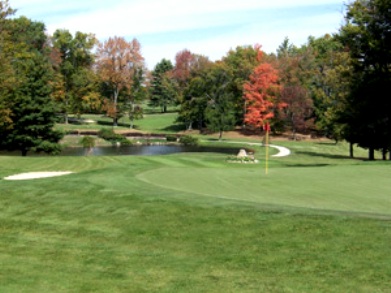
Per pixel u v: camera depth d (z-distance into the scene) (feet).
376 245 27.14
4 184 50.06
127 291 22.77
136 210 38.01
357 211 35.76
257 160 127.34
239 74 285.43
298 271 24.64
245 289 22.61
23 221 37.93
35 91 146.82
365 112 123.13
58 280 24.47
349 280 23.04
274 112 248.93
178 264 26.78
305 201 40.63
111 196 42.68
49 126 151.53
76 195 44.09
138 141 239.30
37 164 101.24
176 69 396.37
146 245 30.83
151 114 382.42
